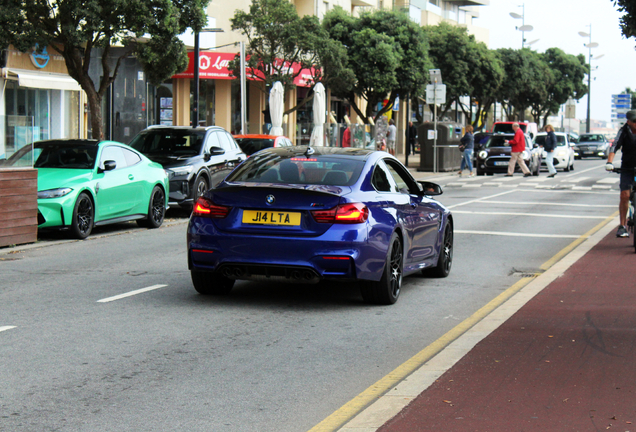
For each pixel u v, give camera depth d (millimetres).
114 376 5828
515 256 12438
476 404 4996
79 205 13844
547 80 80750
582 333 6949
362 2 54438
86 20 18906
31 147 13227
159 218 16375
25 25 18891
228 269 8133
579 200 22797
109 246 13188
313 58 37031
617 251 12117
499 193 25328
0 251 12453
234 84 40688
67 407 5133
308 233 7906
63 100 29625
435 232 10000
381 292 8445
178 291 9219
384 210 8398
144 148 18609
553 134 33938
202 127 19125
